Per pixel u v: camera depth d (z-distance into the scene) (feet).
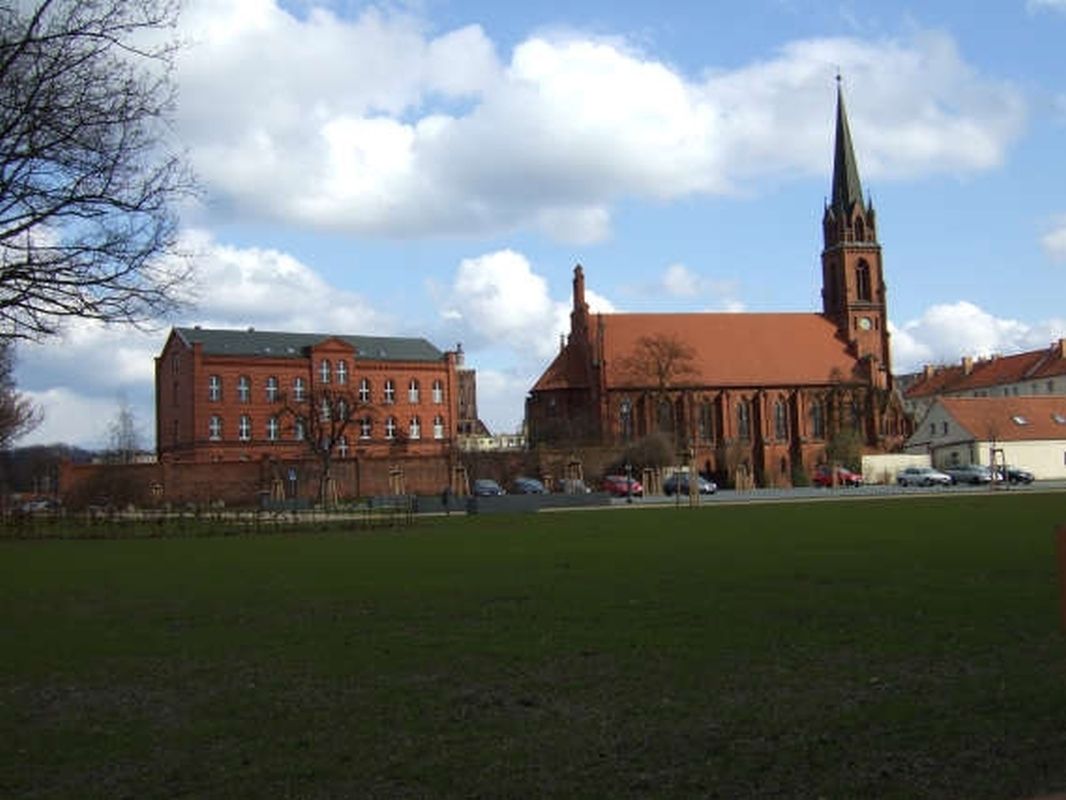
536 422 388.16
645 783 25.76
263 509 212.23
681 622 50.80
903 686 35.70
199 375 366.63
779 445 387.14
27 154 54.29
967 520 125.39
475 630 50.34
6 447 268.41
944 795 24.36
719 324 406.62
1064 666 38.22
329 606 61.46
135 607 64.03
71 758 29.60
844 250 415.44
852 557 81.51
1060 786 24.88
